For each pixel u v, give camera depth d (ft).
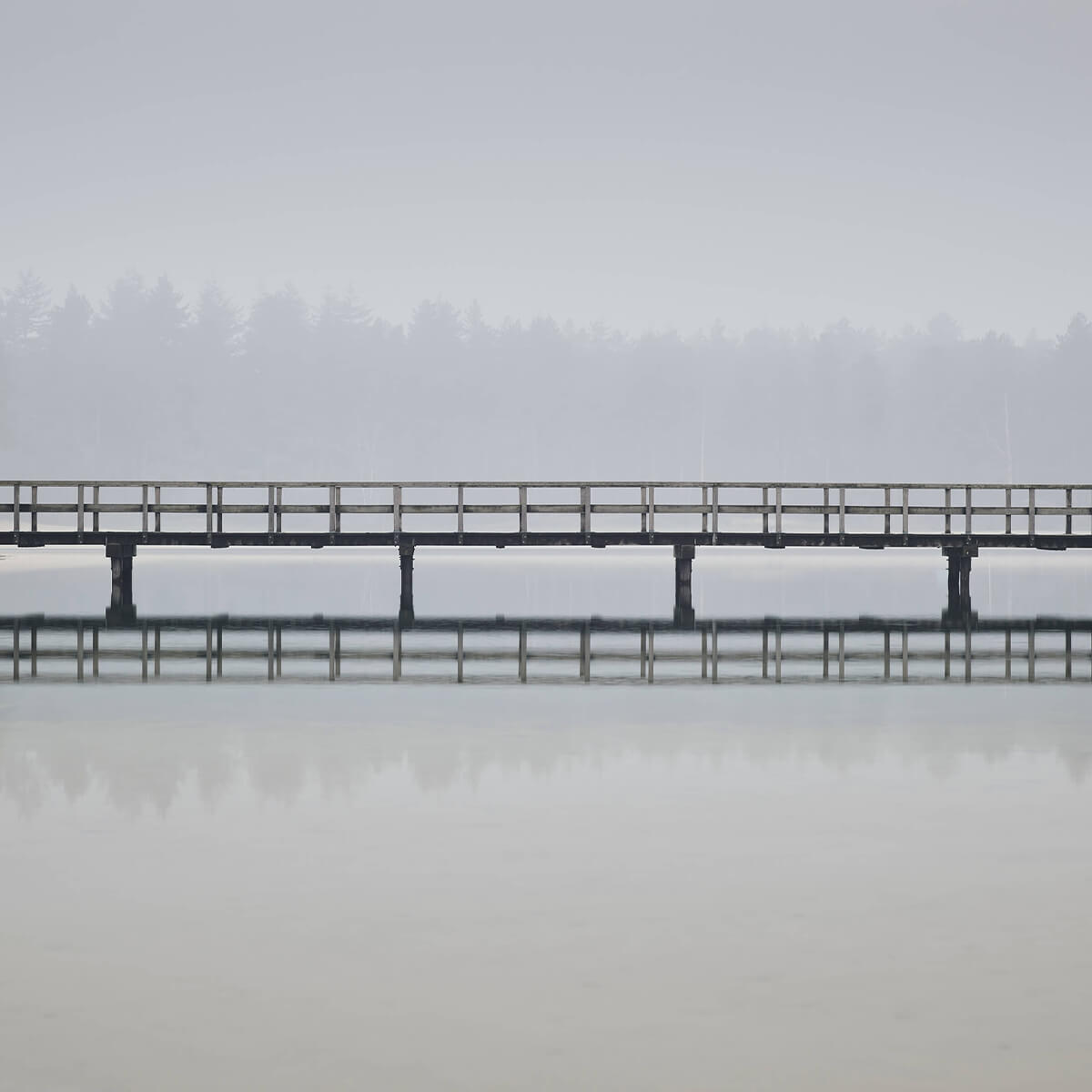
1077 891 43.73
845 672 97.55
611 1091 30.58
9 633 125.08
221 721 75.41
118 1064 31.78
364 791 57.57
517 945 38.81
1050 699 84.48
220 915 41.16
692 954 38.22
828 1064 31.81
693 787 58.49
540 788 58.18
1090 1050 32.48
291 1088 30.68
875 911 41.83
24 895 43.16
